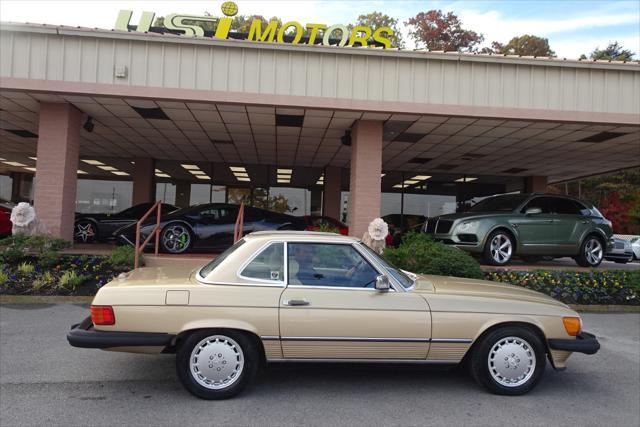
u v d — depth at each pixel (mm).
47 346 5480
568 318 4359
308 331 4051
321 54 9961
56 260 9023
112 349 4008
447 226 10445
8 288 8008
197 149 16234
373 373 4859
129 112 11172
